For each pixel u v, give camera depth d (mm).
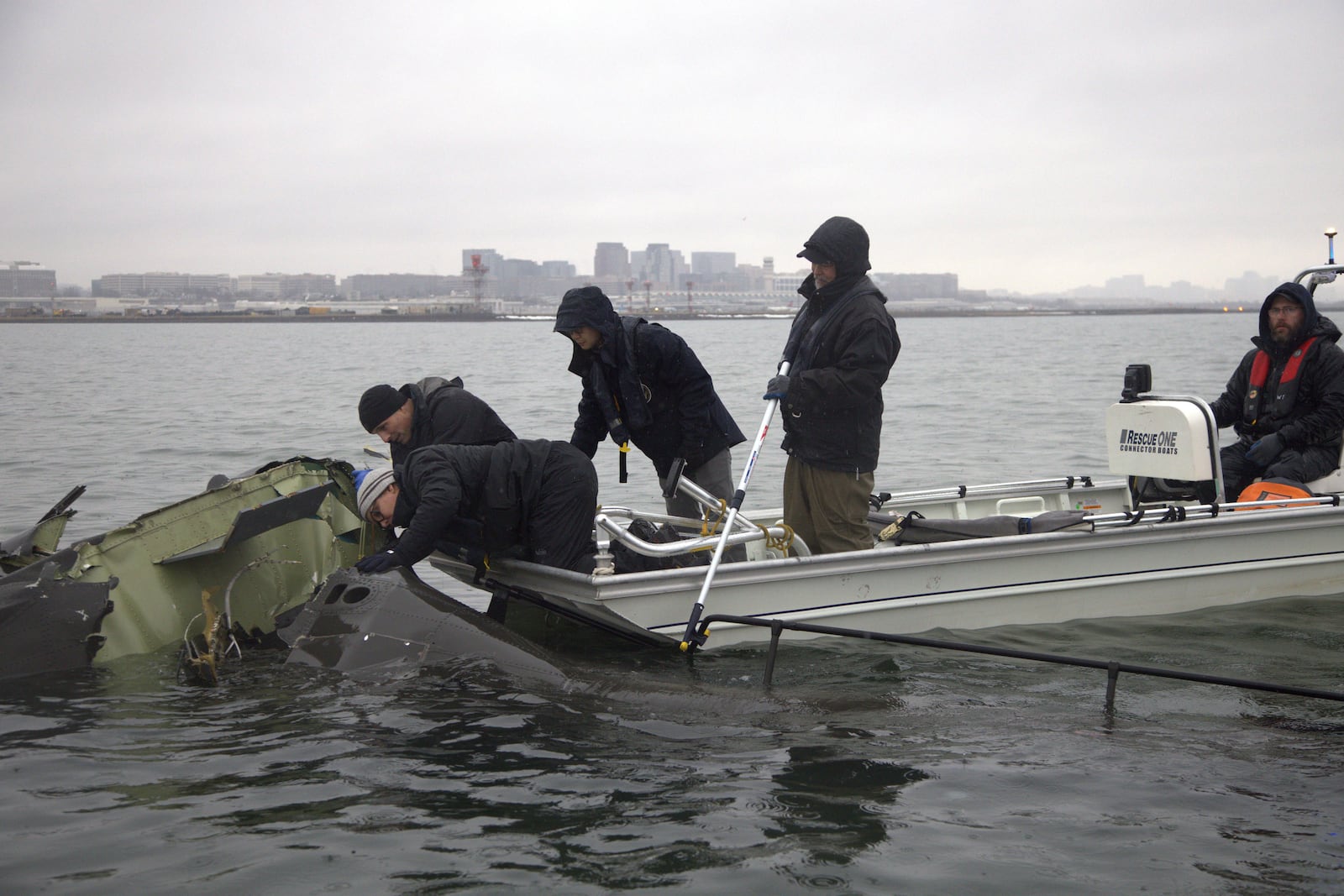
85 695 4574
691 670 5090
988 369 31578
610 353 5566
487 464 5230
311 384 27422
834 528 5762
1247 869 3125
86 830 3391
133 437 15508
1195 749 4059
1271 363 6898
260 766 3871
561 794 3645
